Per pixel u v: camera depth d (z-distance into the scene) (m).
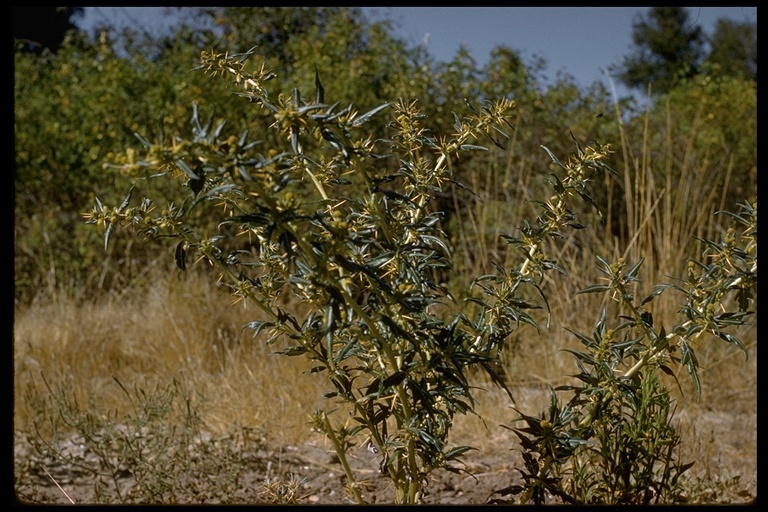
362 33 6.93
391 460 1.91
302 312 4.63
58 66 7.52
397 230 1.94
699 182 5.30
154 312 4.94
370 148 1.85
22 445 3.39
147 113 6.27
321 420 2.06
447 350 1.81
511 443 3.44
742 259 1.93
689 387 3.95
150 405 3.07
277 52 7.50
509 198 5.41
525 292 4.69
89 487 3.08
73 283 5.93
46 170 6.64
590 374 2.02
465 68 6.21
